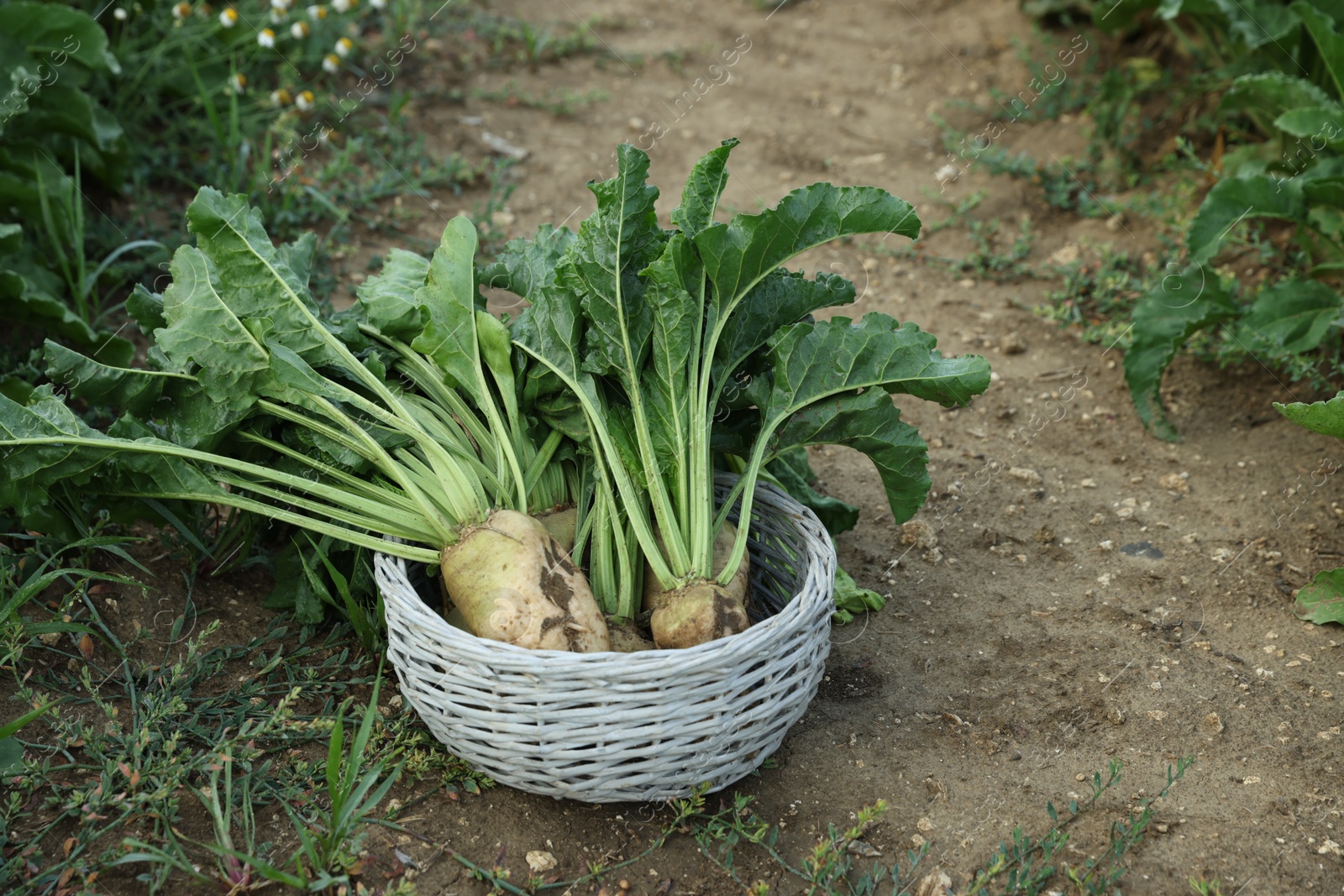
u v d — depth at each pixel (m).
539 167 5.34
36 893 2.06
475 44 6.26
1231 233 4.51
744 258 2.48
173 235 4.25
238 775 2.37
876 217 2.47
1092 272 4.63
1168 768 2.51
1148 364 3.73
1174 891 2.21
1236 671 2.83
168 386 2.61
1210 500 3.52
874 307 4.54
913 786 2.48
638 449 2.57
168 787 2.20
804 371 2.60
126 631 2.71
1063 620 3.05
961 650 2.94
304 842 2.07
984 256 4.81
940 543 3.39
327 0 5.45
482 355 2.68
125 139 4.19
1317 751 2.57
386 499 2.52
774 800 2.43
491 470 2.66
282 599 2.83
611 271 2.48
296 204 4.61
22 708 2.47
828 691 2.79
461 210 4.95
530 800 2.38
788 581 2.68
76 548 2.85
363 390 2.74
